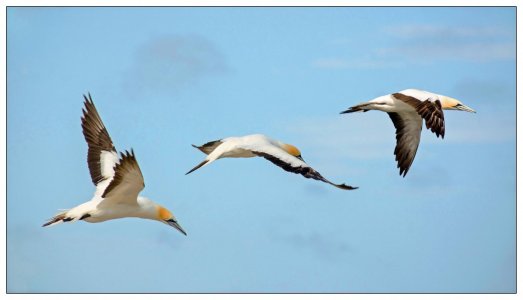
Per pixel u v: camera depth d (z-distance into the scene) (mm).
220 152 22047
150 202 21781
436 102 22906
